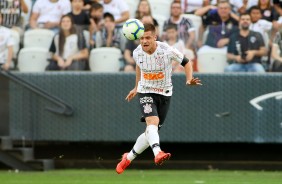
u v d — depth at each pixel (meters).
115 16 42.34
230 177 38.72
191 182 35.75
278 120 41.25
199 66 41.69
